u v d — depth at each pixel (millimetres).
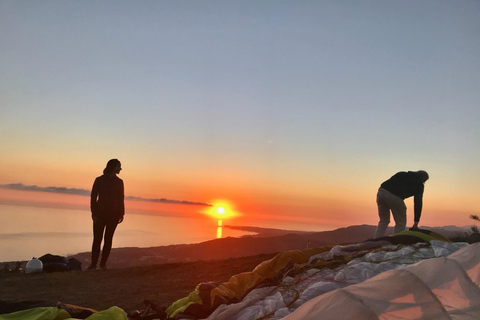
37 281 7984
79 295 6699
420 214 8672
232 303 4391
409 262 4754
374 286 2916
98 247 10297
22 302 4258
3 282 7980
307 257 5332
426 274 3174
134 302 6086
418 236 5812
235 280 4863
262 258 9281
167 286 7059
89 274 8555
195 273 8039
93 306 6016
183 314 4223
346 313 2643
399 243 5637
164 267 8852
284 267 5008
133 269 8836
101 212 10266
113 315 3918
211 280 7359
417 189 8625
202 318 4191
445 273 3180
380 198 8805
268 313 3809
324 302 2781
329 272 4680
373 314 2615
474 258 3492
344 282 4254
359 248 5480
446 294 3062
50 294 6828
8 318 3893
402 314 2744
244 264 8664
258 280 4832
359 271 4488
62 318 3992
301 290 4219
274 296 4191
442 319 2760
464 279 3127
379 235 8867
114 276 8234
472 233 9562
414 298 2852
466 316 2914
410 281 2947
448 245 5375
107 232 10375
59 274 8734
